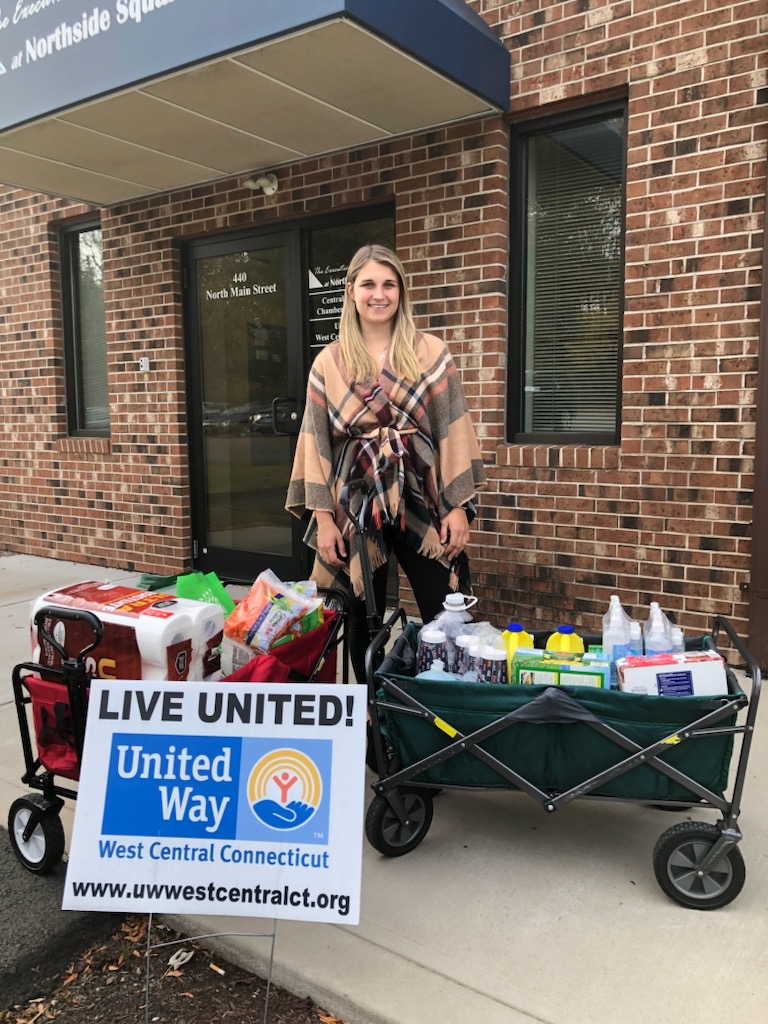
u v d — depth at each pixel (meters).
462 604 2.74
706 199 3.83
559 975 2.01
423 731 2.43
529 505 4.47
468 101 4.17
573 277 4.48
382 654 3.16
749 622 3.88
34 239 6.78
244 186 5.30
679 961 2.04
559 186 4.46
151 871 1.94
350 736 1.96
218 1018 1.99
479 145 4.42
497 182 4.41
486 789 2.46
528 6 4.23
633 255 4.04
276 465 5.68
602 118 4.26
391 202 4.89
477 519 4.64
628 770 2.29
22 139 4.68
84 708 2.33
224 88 3.97
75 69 4.10
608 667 2.41
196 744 2.00
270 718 1.99
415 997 1.95
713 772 2.26
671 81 3.87
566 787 2.36
